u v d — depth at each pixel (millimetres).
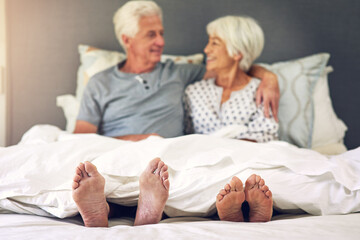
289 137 2225
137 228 1007
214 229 945
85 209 1146
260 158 1331
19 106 2533
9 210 1277
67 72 2535
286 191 1275
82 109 2258
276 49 2557
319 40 2588
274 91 2234
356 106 2580
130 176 1284
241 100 2207
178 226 1003
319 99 2326
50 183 1267
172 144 1359
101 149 1410
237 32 2395
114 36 2535
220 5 2578
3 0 2521
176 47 2545
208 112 2199
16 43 2537
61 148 1380
